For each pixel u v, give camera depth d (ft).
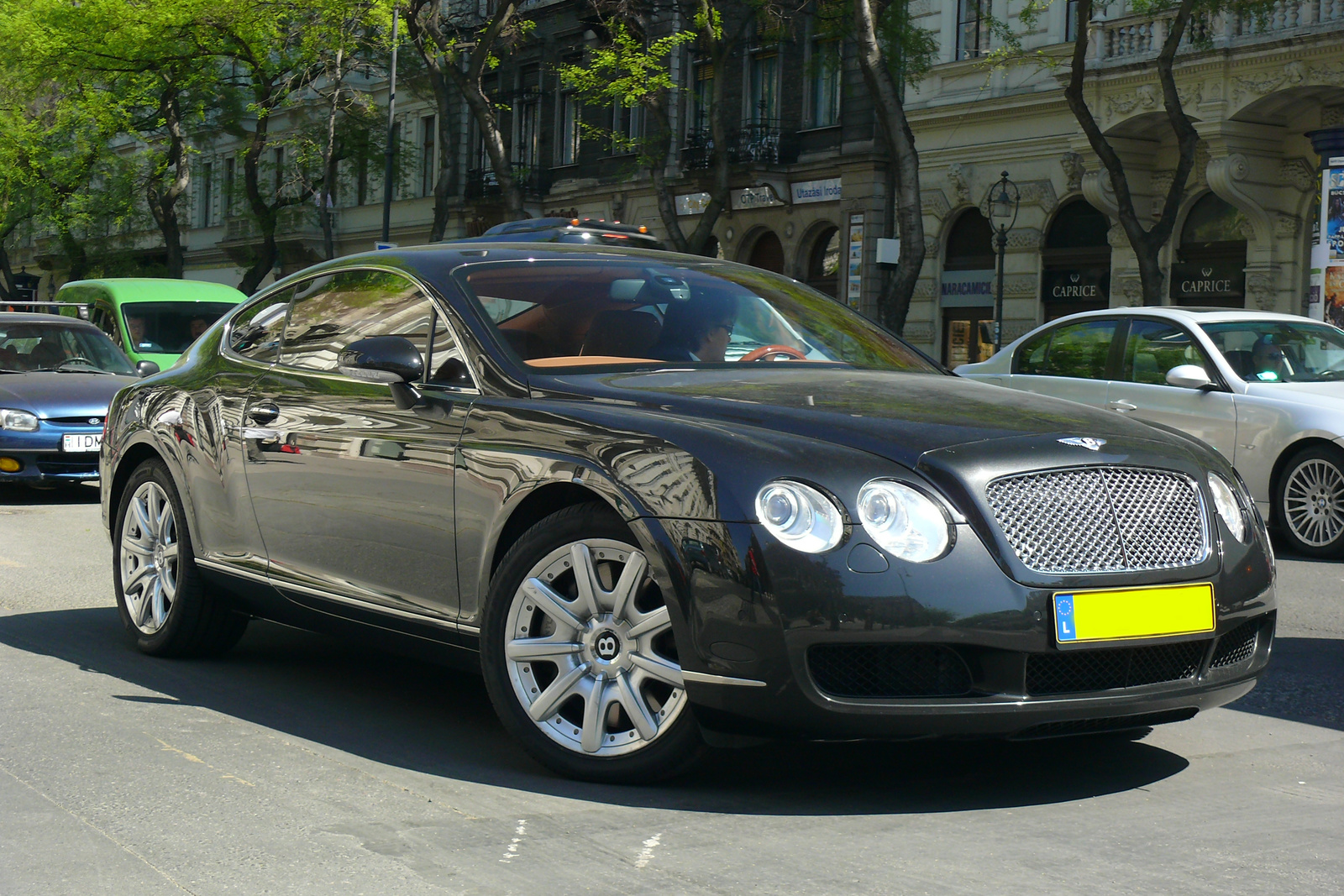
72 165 142.20
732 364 15.53
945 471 12.25
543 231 59.16
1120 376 36.32
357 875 10.56
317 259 162.50
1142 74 78.84
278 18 114.52
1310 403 32.78
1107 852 11.28
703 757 12.71
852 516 11.89
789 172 106.83
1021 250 90.22
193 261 183.62
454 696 17.10
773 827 11.82
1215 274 81.05
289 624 17.42
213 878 10.52
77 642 20.39
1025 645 11.96
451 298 15.80
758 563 11.82
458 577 14.40
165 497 19.29
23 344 46.55
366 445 15.56
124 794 12.75
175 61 121.60
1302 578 29.60
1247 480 33.68
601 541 12.97
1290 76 72.28
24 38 117.80
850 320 17.99
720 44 88.58
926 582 11.80
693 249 90.63
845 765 13.89
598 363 15.19
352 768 13.67
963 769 13.84
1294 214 77.05
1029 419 13.38
